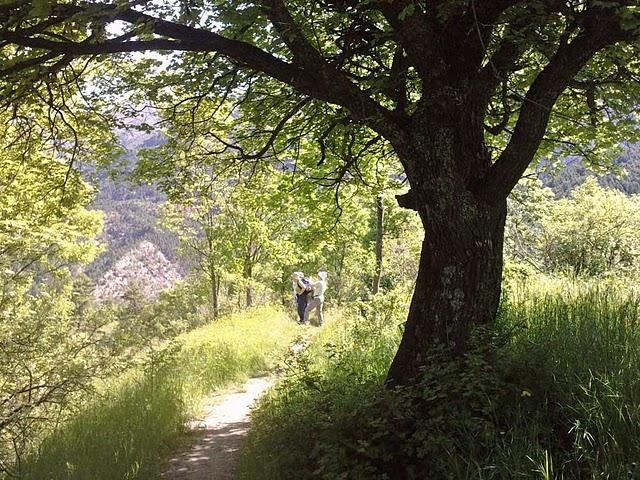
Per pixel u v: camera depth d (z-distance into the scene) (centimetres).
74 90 751
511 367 469
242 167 923
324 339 1181
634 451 349
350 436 495
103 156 838
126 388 864
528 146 522
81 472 560
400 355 563
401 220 2444
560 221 2031
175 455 664
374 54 700
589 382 406
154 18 484
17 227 825
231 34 662
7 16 525
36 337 664
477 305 540
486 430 411
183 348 1319
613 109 707
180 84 678
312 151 1025
